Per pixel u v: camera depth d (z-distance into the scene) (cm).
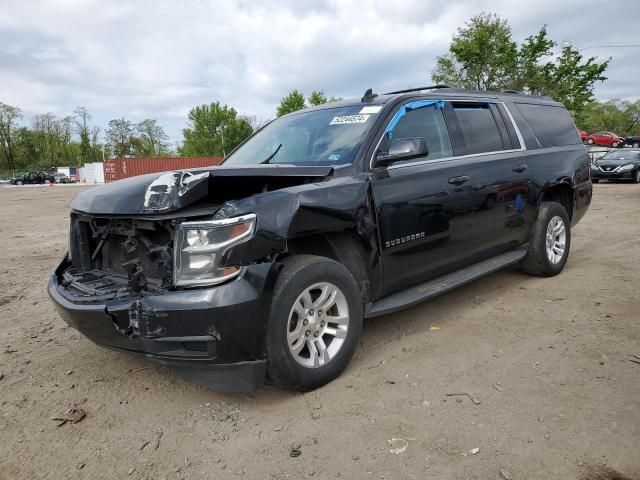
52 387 344
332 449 261
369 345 389
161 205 285
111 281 331
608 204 1312
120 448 272
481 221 446
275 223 292
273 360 293
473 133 464
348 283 329
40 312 511
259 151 443
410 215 378
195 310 270
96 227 339
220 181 307
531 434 264
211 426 290
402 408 295
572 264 615
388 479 236
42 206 1956
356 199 340
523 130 521
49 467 258
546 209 528
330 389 321
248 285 280
